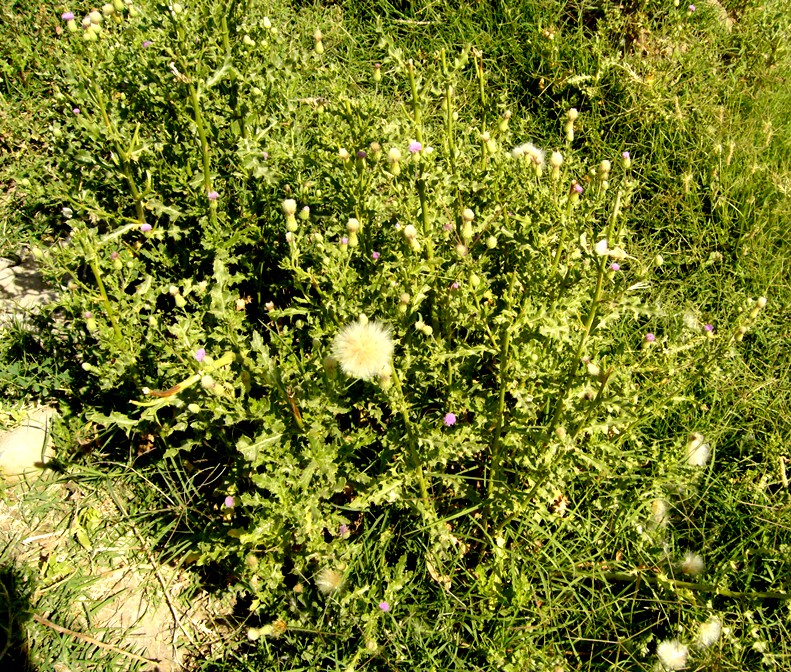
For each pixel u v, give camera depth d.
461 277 0.52
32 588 0.54
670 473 0.54
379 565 0.51
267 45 0.62
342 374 0.46
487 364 0.56
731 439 0.58
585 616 0.50
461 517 0.54
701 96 0.77
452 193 0.57
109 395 0.61
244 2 0.64
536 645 0.49
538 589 0.51
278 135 0.63
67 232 0.72
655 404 0.55
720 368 0.58
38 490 0.58
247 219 0.60
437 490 0.54
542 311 0.46
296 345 0.57
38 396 0.62
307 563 0.50
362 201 0.54
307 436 0.47
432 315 0.54
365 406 0.54
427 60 0.83
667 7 0.81
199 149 0.60
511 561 0.51
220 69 0.57
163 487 0.58
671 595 0.51
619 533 0.53
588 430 0.48
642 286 0.65
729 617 0.50
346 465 0.50
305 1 0.90
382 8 0.88
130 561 0.55
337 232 0.55
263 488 0.51
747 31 0.82
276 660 0.50
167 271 0.63
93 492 0.58
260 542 0.49
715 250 0.70
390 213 0.57
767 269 0.68
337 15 0.88
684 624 0.49
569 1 0.85
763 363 0.62
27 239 0.71
